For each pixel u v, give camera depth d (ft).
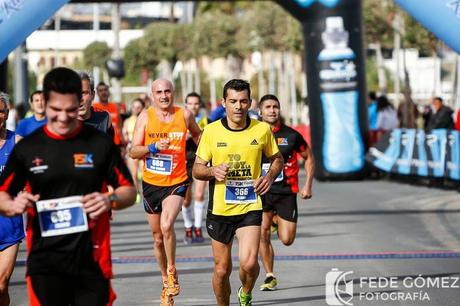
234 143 31.55
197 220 54.34
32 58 241.35
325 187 91.56
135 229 62.08
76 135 22.70
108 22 248.52
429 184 87.45
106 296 23.00
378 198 78.48
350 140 97.71
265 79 226.58
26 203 21.91
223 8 232.53
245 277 31.78
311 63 98.58
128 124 82.07
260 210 31.65
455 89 132.16
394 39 149.28
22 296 38.29
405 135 91.81
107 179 22.95
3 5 42.37
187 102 58.59
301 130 132.05
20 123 38.50
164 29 210.18
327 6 97.35
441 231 57.00
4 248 29.91
